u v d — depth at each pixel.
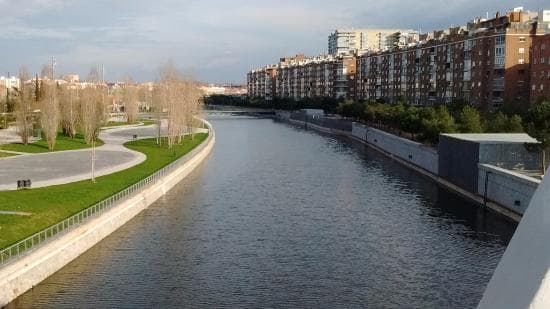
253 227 51.06
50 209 46.25
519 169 60.84
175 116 98.00
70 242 39.81
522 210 51.94
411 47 157.62
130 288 35.47
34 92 118.94
